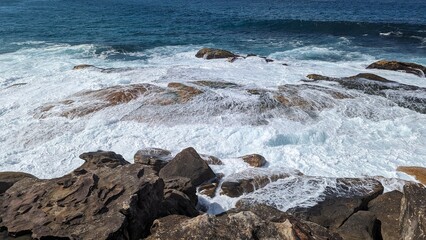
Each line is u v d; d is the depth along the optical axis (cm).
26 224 683
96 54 2586
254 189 960
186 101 1490
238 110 1430
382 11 5625
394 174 1065
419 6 6462
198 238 563
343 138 1273
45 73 2005
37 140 1259
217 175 1041
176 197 842
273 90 1609
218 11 5562
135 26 3944
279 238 555
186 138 1273
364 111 1445
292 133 1274
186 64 2223
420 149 1209
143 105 1460
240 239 552
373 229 801
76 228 662
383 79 1792
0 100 1552
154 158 1077
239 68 2041
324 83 1741
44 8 5600
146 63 2323
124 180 762
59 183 783
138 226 695
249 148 1224
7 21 4072
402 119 1403
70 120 1374
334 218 835
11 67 2127
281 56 2591
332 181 973
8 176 963
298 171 1051
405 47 2864
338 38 3262
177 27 3906
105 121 1358
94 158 1006
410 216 682
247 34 3531
